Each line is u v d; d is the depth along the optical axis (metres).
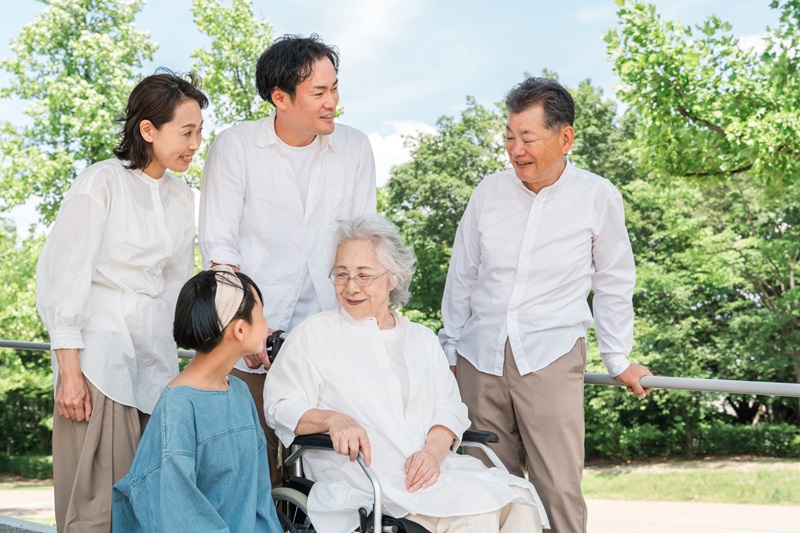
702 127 8.84
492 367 2.58
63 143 16.91
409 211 19.17
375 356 2.33
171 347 2.44
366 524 2.01
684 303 15.45
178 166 2.34
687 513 11.52
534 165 2.45
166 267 2.44
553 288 2.54
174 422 1.91
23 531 3.10
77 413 2.21
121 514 1.97
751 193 14.69
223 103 14.62
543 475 2.53
